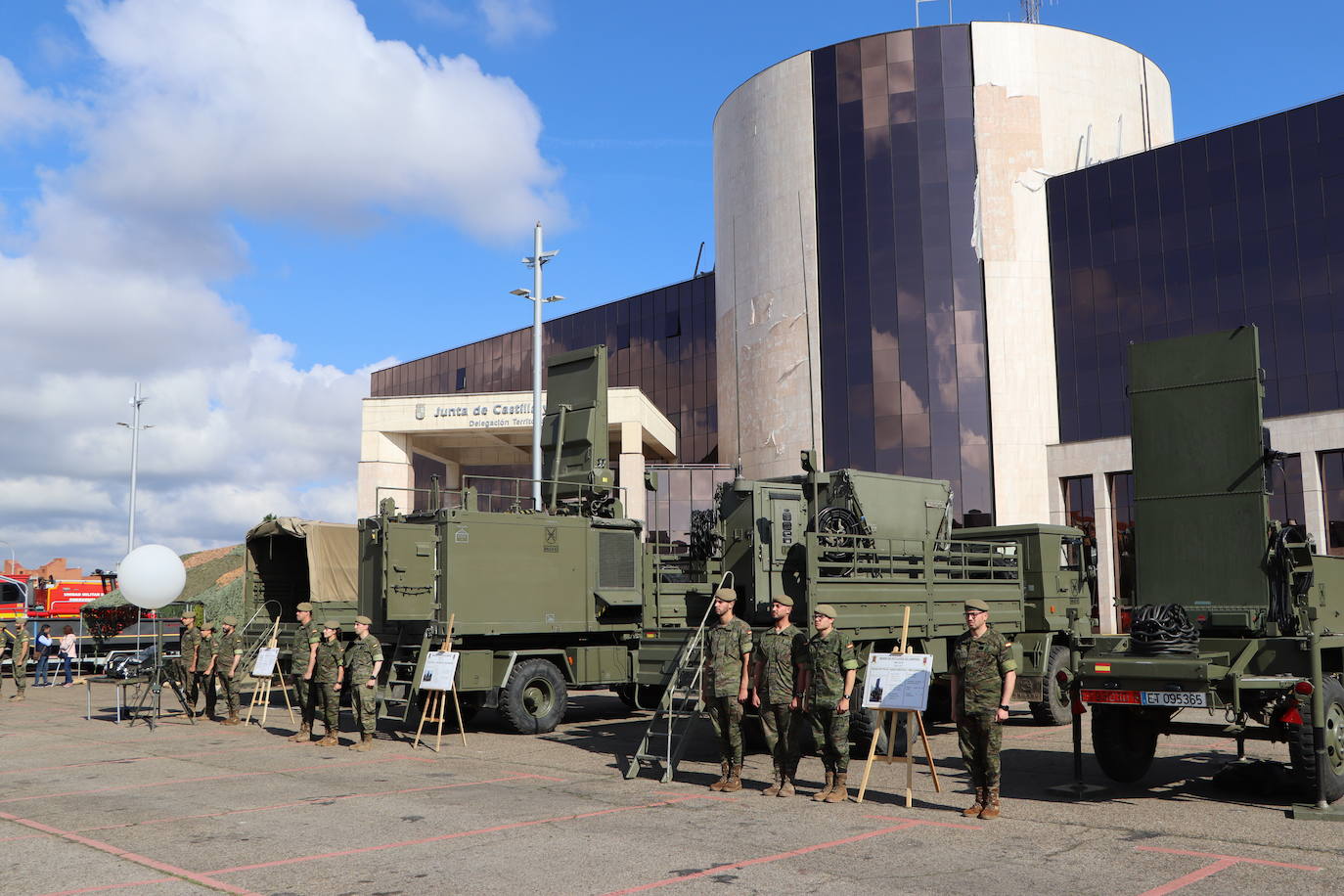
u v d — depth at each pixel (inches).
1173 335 1697.8
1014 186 1829.5
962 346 1806.1
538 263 1117.7
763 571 585.9
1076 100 1881.2
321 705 633.0
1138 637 425.1
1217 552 440.1
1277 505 1566.2
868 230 1866.4
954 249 1823.3
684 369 2600.9
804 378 1905.8
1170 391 460.4
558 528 713.0
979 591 637.3
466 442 2155.5
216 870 317.7
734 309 2065.7
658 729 682.8
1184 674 396.2
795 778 480.4
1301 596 429.7
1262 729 423.8
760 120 2012.8
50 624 1365.7
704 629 530.9
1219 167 1673.2
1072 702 427.8
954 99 1852.9
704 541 633.0
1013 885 289.0
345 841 354.0
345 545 857.5
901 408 1814.7
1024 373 1800.0
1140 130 1958.7
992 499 1772.9
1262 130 1636.3
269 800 434.9
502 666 661.9
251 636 861.8
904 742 589.6
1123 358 1747.0
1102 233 1781.5
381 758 563.8
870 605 548.7
